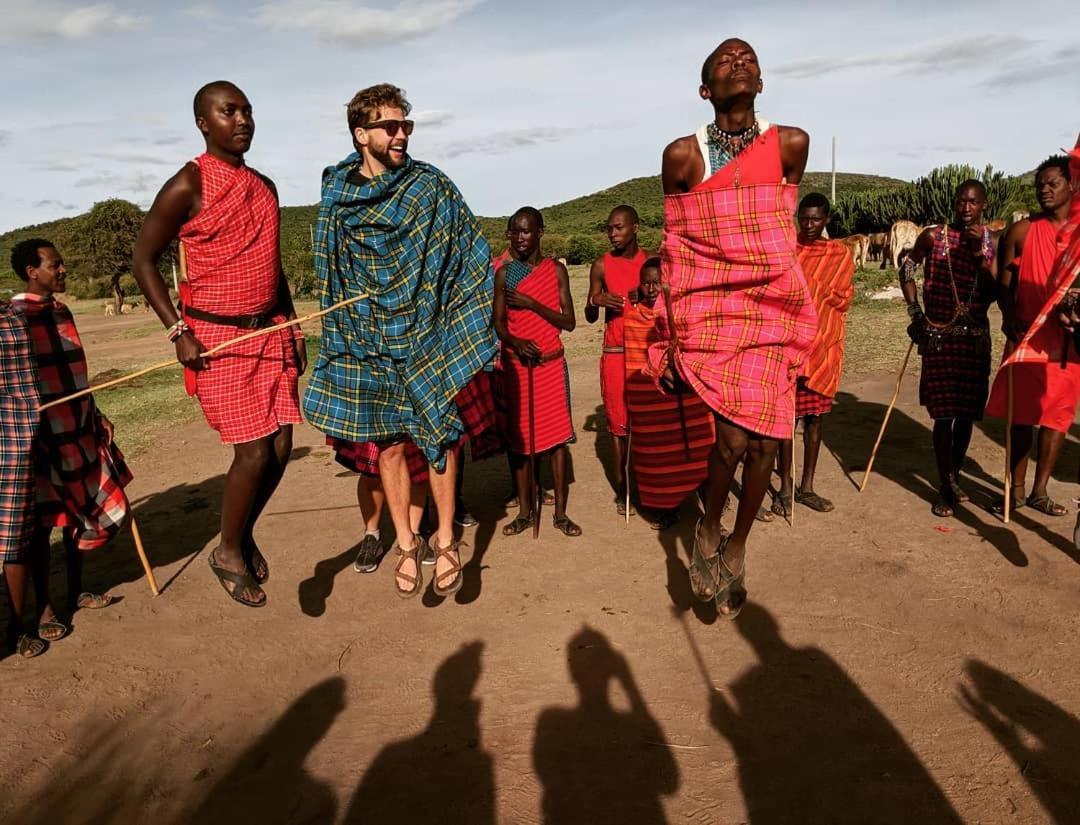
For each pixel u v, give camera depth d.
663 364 3.95
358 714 3.82
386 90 3.63
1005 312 5.69
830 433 8.18
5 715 3.97
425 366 3.83
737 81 3.35
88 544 5.02
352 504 6.91
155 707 4.00
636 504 6.44
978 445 7.48
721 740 3.47
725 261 3.53
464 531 6.14
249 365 4.01
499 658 4.24
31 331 4.68
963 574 4.87
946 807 3.01
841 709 3.63
